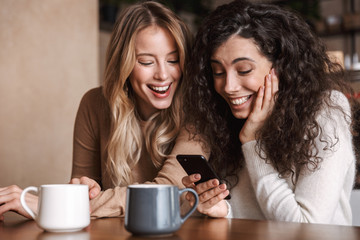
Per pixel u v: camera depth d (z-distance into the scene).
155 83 1.53
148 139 1.63
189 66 1.51
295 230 1.00
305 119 1.41
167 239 0.90
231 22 1.37
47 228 0.97
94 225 1.09
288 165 1.41
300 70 1.42
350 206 1.59
